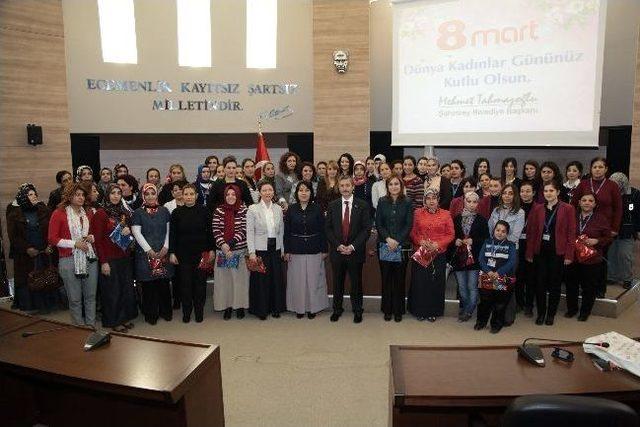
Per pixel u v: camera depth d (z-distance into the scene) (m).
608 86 6.38
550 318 4.80
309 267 4.96
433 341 4.41
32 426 2.53
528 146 6.61
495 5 6.49
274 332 4.67
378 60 7.72
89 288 4.73
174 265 5.13
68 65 7.32
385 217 4.82
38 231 5.23
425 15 6.89
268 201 4.94
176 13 7.64
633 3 6.09
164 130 7.82
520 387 1.99
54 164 7.10
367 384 3.59
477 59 6.67
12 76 6.66
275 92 8.03
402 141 7.24
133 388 2.01
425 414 2.12
